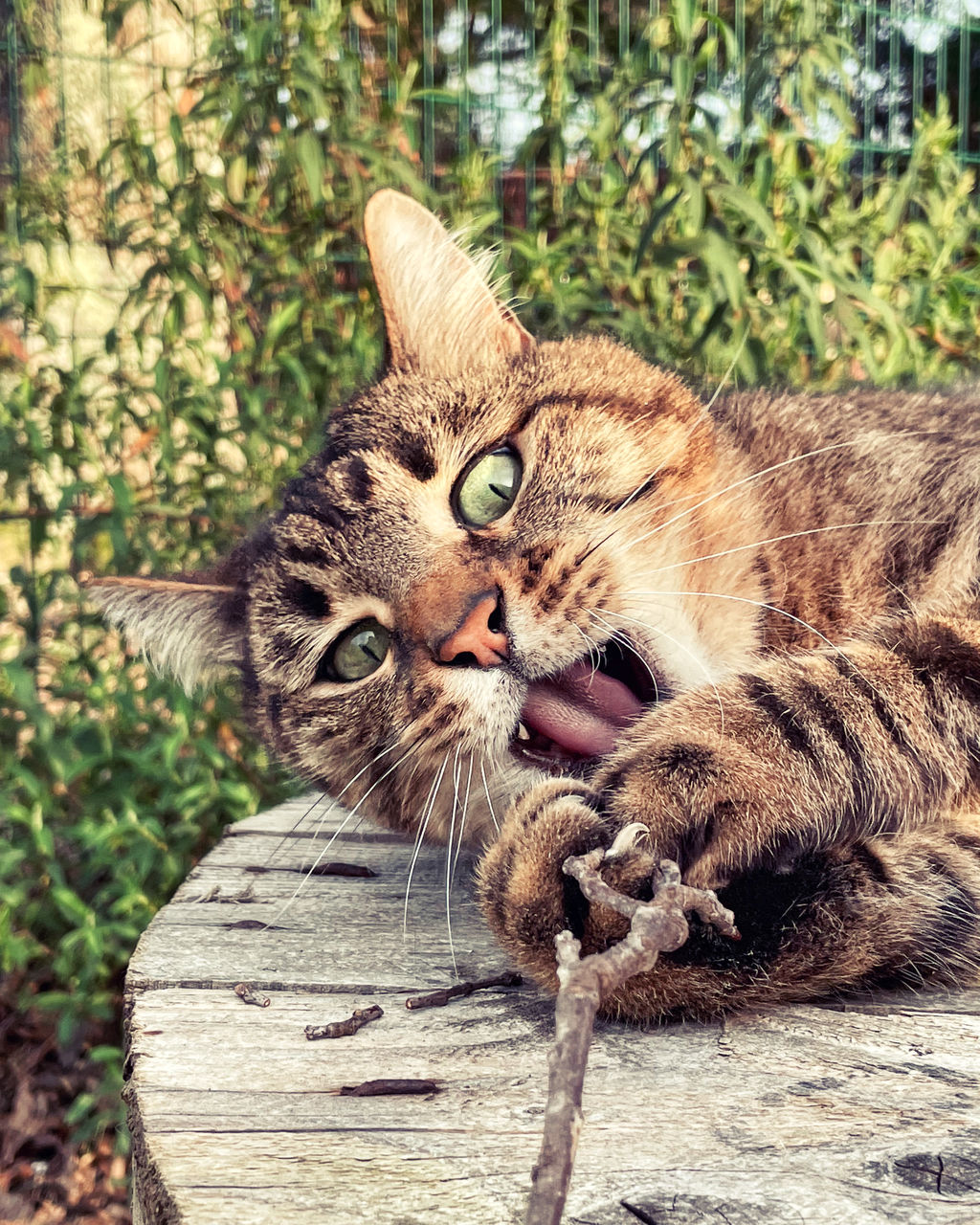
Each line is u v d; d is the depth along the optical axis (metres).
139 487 0.53
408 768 0.27
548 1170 0.09
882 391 0.32
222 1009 0.19
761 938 0.17
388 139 0.53
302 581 0.28
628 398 0.28
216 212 0.52
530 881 0.18
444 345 0.30
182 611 0.33
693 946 0.17
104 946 0.48
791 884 0.18
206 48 0.57
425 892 0.27
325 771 0.29
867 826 0.19
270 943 0.23
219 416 0.52
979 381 0.34
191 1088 0.16
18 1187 0.46
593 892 0.13
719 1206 0.13
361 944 0.23
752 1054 0.17
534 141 0.53
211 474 0.52
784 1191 0.13
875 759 0.19
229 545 0.47
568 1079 0.10
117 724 0.52
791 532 0.26
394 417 0.28
